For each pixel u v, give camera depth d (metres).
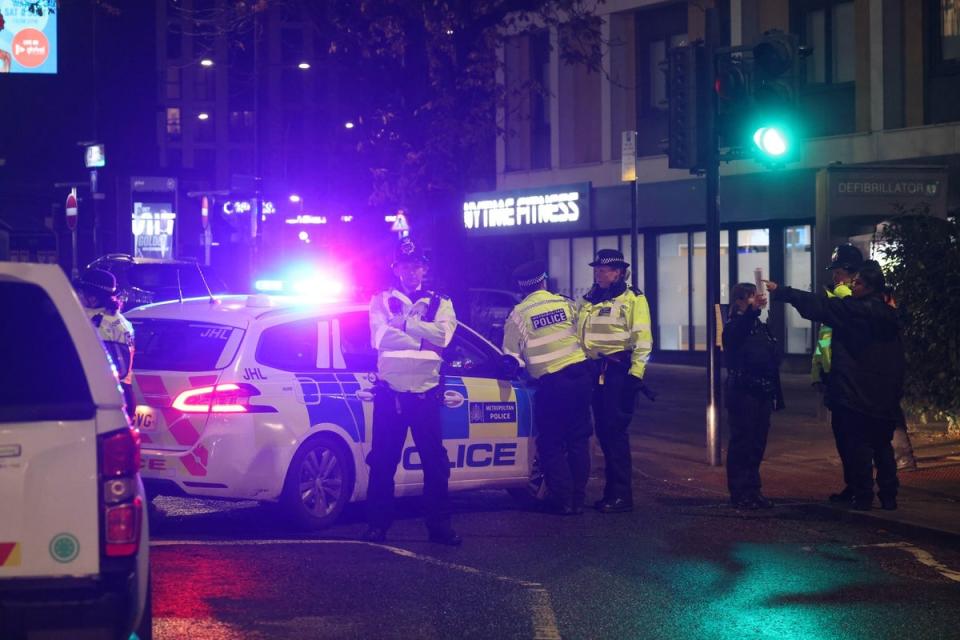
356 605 7.67
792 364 27.25
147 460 9.88
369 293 11.71
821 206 17.02
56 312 5.20
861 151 25.83
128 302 22.59
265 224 39.22
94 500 5.11
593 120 32.47
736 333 11.61
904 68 25.19
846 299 11.07
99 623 5.07
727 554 9.52
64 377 5.17
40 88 69.44
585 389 11.34
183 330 10.16
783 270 27.61
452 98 17.84
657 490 12.92
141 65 75.00
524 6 17.89
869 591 8.30
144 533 5.43
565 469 11.37
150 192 74.69
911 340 15.77
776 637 7.09
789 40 13.64
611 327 11.47
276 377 10.10
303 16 19.83
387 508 9.91
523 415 11.80
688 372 27.88
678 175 29.53
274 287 13.80
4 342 5.16
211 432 9.76
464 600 7.86
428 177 17.91
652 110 30.61
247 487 9.86
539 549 9.66
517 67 34.41
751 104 13.71
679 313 30.02
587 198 31.58
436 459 9.83
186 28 97.56
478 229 35.03
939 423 17.33
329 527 10.48
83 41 70.06
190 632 6.96
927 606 7.88
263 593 7.93
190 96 97.81
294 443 10.07
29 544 5.07
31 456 5.08
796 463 14.55
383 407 9.84
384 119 18.14
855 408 10.98
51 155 69.62
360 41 17.97
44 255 68.12
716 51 13.86
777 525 10.86
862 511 11.02
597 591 8.20
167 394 9.88
